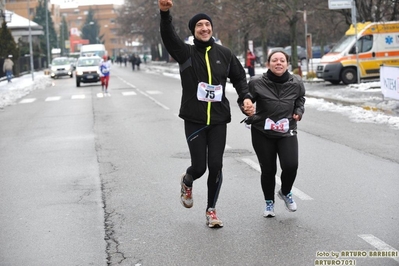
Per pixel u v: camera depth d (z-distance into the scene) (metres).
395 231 8.91
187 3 77.50
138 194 11.94
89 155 17.02
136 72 93.94
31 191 12.62
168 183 12.88
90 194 12.11
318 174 13.21
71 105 35.28
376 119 23.34
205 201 11.15
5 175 14.56
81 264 7.93
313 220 9.62
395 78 26.06
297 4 51.34
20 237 9.29
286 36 99.31
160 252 8.30
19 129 24.41
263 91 9.36
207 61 8.99
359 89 36.06
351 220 9.55
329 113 26.42
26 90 51.72
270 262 7.73
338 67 41.25
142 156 16.48
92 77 56.00
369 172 13.31
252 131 9.61
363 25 41.72
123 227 9.63
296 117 9.40
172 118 25.91
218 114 9.12
